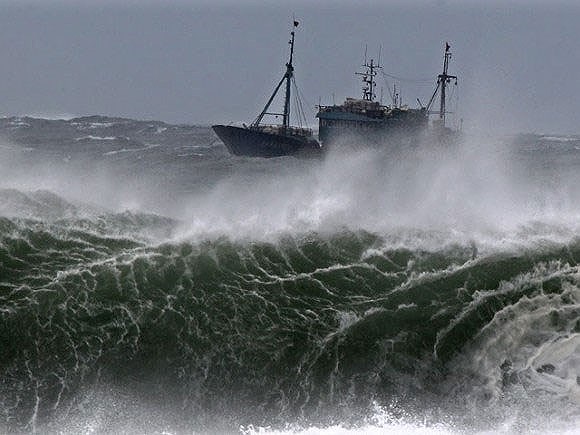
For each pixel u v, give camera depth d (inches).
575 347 3806.6
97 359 3553.2
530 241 4156.0
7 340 3535.9
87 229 3929.6
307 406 3599.9
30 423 3361.2
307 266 4003.4
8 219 3858.3
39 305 3627.0
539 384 3663.9
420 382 3700.8
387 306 3897.6
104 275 3769.7
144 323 3676.2
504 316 3895.2
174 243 3966.5
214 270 3907.5
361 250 4069.9
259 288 3890.3
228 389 3607.3
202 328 3715.6
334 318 3831.2
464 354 3786.9
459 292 3959.2
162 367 3602.4
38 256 3784.5
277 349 3718.0
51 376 3484.3
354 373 3703.3
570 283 4003.4
